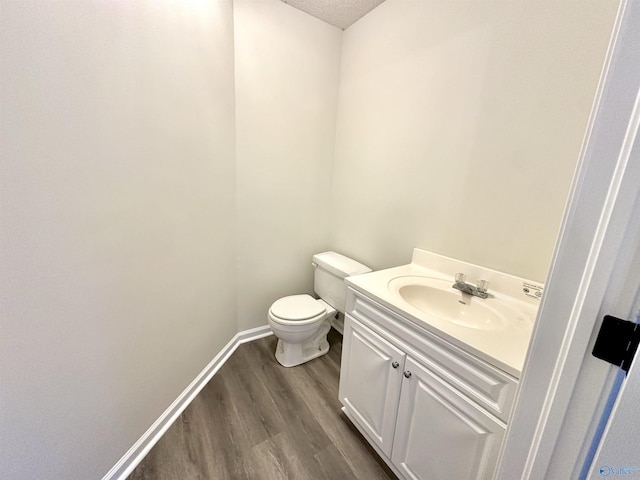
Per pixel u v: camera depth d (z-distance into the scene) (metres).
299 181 2.04
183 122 1.24
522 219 1.07
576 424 0.46
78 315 0.84
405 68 1.50
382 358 1.11
